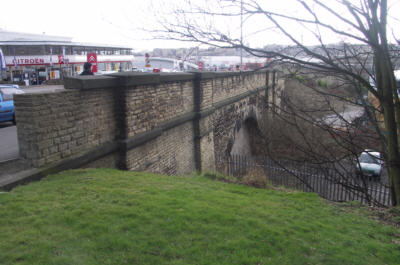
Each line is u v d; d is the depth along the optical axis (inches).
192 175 416.5
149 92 335.9
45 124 229.8
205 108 487.5
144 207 192.7
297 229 192.4
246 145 824.9
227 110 613.9
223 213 197.6
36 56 1454.2
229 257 152.3
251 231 179.0
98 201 195.8
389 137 258.4
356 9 231.8
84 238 153.9
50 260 134.7
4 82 1174.3
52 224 163.6
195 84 462.3
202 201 218.5
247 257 152.9
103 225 165.3
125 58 1777.8
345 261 161.5
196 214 190.7
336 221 219.1
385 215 243.0
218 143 568.1
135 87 309.3
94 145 275.9
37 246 143.3
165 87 372.8
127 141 296.2
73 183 223.3
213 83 525.0
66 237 152.8
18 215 169.8
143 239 158.6
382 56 241.3
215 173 407.8
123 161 302.0
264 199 251.6
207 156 509.0
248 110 768.9
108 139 292.2
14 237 148.7
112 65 1663.4
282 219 205.0
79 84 254.1
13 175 214.7
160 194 221.9
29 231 154.5
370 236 199.8
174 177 295.6
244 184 368.2
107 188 220.8
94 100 273.6
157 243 156.2
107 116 289.6
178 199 214.8
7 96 466.9
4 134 396.5
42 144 228.4
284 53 270.4
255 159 649.0
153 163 350.6
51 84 1109.1
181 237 164.4
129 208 188.2
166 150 382.6
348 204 269.1
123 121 299.0
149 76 325.4
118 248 148.6
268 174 522.6
